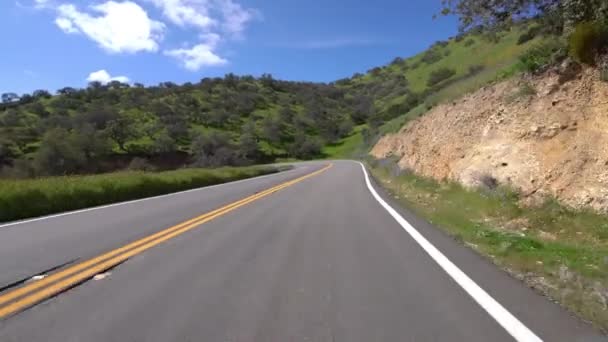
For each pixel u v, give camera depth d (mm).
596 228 9633
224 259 7137
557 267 6516
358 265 6645
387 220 11133
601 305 4809
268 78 178875
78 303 5109
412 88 104188
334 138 116750
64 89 139000
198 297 5246
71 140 71625
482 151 15508
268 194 18844
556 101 13477
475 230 9531
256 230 9875
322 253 7492
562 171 11758
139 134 97312
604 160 10945
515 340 3969
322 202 15414
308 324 4387
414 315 4586
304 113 142125
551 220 10680
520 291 5344
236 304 4988
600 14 12781
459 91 24422
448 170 17812
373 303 4961
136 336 4168
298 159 103000
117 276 6234
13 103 129625
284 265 6699
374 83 162750
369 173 33531
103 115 101188
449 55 116688
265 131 115938
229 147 92062
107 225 10961
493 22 16141
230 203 15531
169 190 22703
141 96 137375
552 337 4020
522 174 12812
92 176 21891
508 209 11906
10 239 9328
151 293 5430
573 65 13750
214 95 151250
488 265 6598
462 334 4105
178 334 4195
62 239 9164
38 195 14547
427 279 5871
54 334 4242
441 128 22391
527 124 13969
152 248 8062
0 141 79562
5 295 5445
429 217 11750
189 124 117938
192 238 8992
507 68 19422
